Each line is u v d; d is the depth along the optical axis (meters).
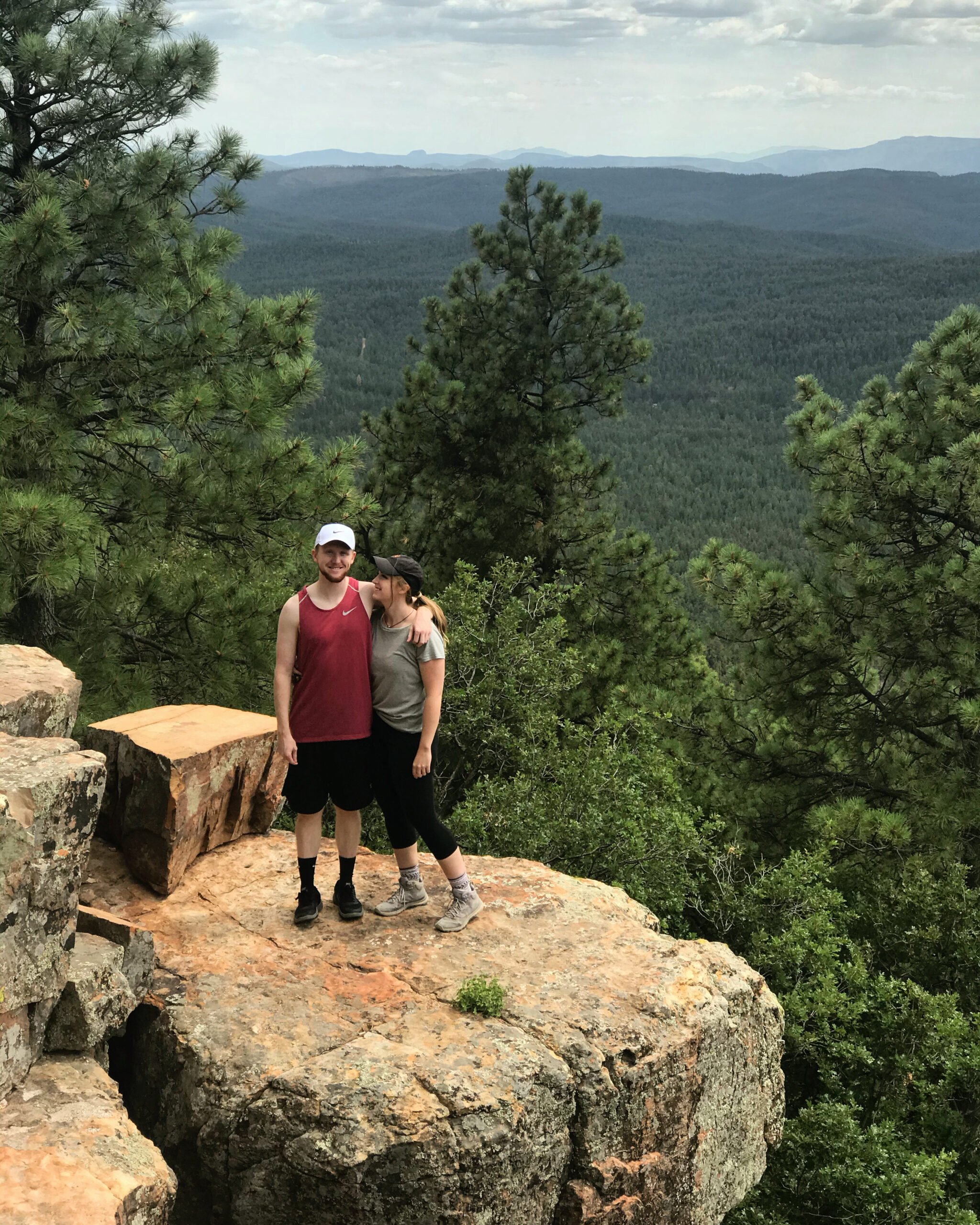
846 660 13.48
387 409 19.86
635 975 4.80
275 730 5.84
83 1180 3.20
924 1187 8.17
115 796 5.46
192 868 5.59
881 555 13.45
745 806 13.89
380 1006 4.43
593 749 11.37
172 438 10.98
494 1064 4.07
